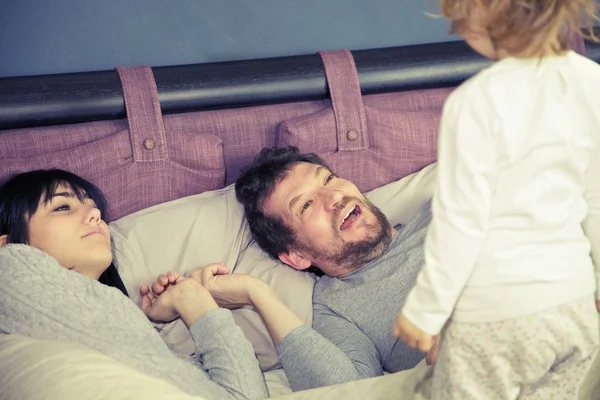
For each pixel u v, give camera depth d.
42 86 1.91
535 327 1.10
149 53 2.09
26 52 2.00
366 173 2.04
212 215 1.89
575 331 1.13
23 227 1.71
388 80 2.09
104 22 2.04
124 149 1.90
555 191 1.11
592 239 1.20
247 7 2.12
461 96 1.09
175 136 1.94
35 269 1.55
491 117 1.06
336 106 2.02
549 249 1.12
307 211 1.84
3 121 1.87
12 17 1.98
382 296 1.77
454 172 1.08
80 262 1.69
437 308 1.10
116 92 1.94
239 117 2.02
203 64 2.05
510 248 1.10
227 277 1.75
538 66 1.08
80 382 1.30
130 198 1.92
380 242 1.84
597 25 2.18
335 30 2.19
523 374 1.15
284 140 2.00
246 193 1.89
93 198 1.83
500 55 1.12
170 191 1.95
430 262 1.09
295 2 2.15
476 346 1.14
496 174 1.08
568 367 1.18
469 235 1.06
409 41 2.25
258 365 1.60
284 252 1.87
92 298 1.56
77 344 1.44
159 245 1.83
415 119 2.05
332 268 1.85
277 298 1.73
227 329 1.62
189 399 1.31
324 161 1.96
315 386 1.60
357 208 1.86
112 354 1.50
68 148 1.89
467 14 1.07
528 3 1.03
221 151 1.97
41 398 1.28
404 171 2.06
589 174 1.17
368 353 1.71
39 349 1.40
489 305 1.11
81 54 2.04
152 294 1.77
